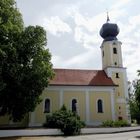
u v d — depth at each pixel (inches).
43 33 1071.6
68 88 1622.8
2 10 929.5
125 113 1726.1
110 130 1284.4
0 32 908.6
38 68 1039.6
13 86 983.0
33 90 1040.2
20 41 1009.5
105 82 1715.1
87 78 1740.9
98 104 1643.7
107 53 1887.3
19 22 1063.6
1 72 906.1
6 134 1059.9
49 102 1574.8
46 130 1127.6
